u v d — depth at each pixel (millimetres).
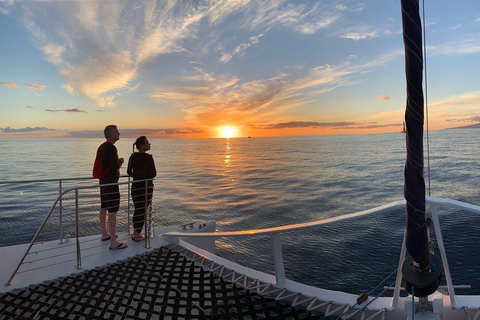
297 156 81312
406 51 2059
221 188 30953
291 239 11734
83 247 5227
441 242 2770
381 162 56125
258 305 3592
